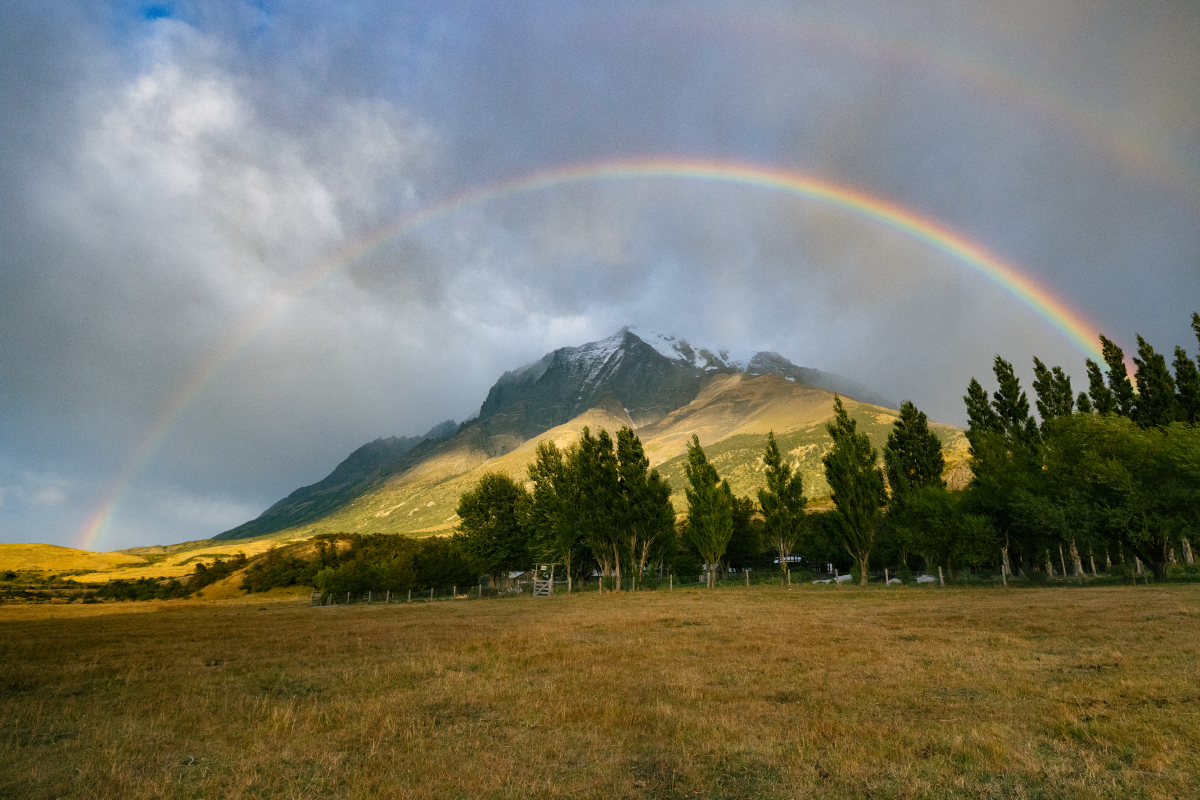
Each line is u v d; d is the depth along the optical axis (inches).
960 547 1888.5
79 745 385.7
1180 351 2165.4
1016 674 502.9
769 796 268.2
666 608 1408.7
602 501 2541.8
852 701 436.5
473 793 281.7
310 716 442.0
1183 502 1537.9
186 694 543.5
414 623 1272.1
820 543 3476.9
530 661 671.1
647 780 295.6
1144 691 421.1
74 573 6668.3
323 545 4379.9
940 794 264.4
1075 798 255.9
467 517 3380.9
